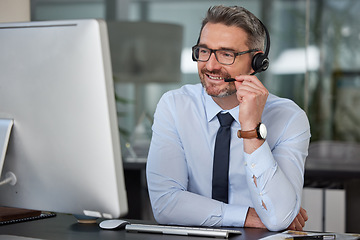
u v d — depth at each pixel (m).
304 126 2.37
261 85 2.15
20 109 1.70
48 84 1.65
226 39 2.29
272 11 7.05
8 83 1.71
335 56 7.20
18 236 1.81
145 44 6.50
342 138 7.23
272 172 2.11
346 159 5.91
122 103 6.87
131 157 5.37
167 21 7.06
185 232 1.87
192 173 2.48
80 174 1.64
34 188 1.74
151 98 6.90
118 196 1.62
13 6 3.10
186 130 2.47
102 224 2.00
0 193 1.81
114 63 6.52
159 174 2.41
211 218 2.20
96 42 1.56
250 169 2.12
